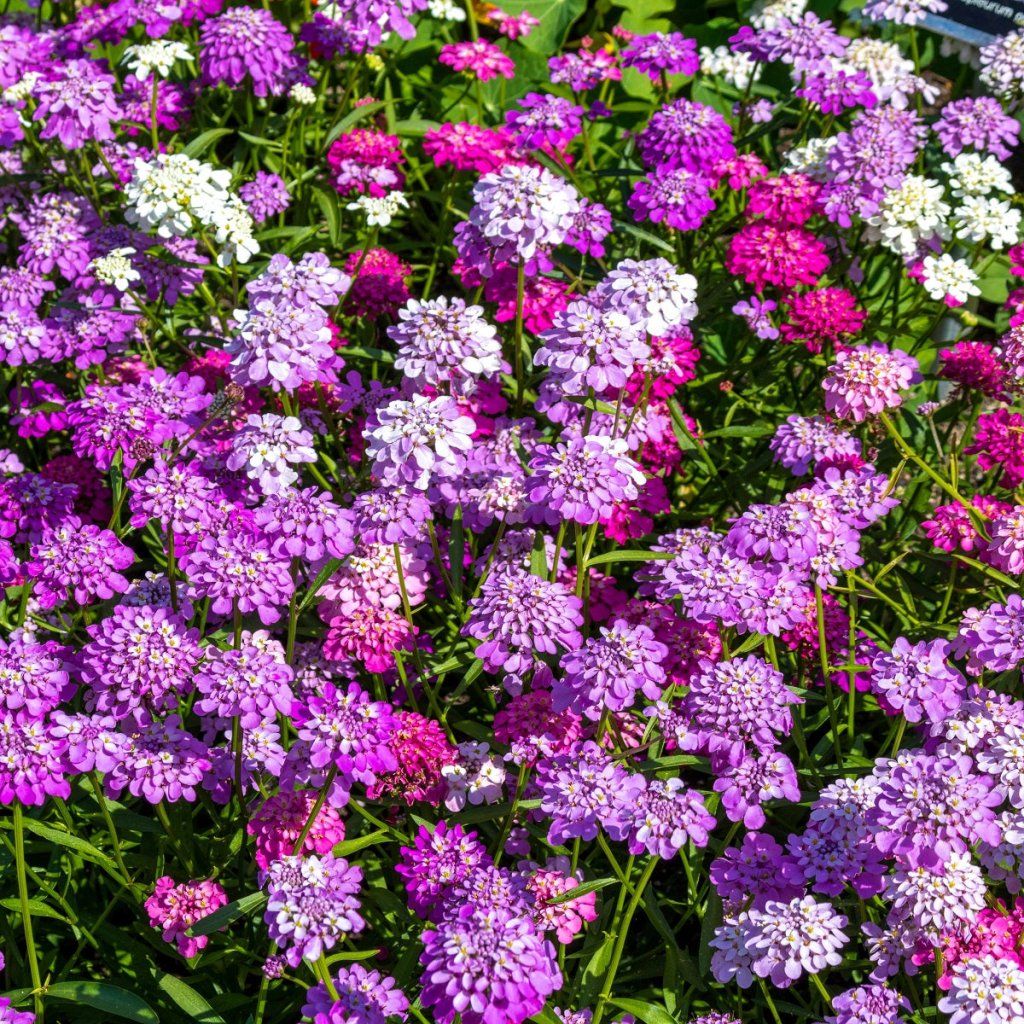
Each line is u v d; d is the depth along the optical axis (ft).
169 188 4.30
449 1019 3.49
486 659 3.86
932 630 4.12
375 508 3.84
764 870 3.70
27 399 4.52
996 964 3.58
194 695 3.99
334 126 4.83
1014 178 5.33
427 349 3.95
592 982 3.79
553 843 3.66
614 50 5.31
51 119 4.61
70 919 3.85
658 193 4.55
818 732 4.21
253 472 3.83
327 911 3.53
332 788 3.76
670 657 3.97
